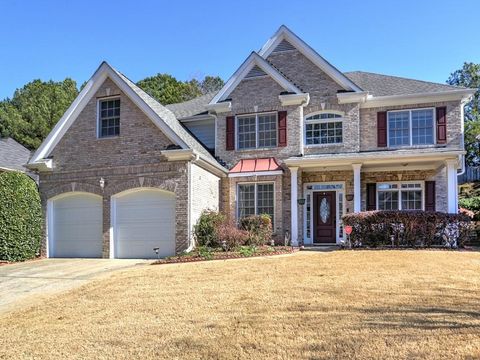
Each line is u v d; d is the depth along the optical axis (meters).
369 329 6.57
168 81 59.16
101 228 19.58
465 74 55.16
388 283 9.84
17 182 18.78
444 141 20.62
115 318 8.02
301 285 9.94
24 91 53.94
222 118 22.44
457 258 13.71
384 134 21.36
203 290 10.00
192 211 18.33
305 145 21.70
